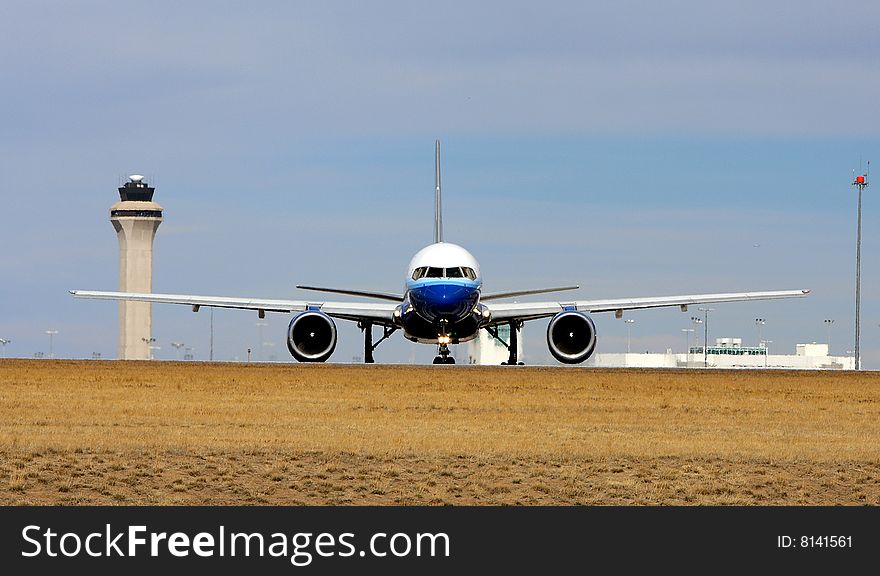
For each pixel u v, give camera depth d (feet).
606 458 432.25
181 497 375.25
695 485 395.75
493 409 584.40
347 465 415.03
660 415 567.59
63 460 412.16
